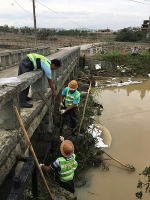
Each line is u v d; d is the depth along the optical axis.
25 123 3.56
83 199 4.98
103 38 51.84
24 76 3.76
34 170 3.34
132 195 5.12
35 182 3.47
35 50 15.17
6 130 3.12
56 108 7.40
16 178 2.52
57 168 4.00
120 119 9.52
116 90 14.75
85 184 5.45
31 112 3.96
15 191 2.50
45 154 5.44
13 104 2.97
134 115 10.03
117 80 17.58
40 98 4.81
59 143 5.70
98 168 6.09
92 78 16.22
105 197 5.05
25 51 12.85
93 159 6.19
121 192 5.22
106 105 11.42
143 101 12.30
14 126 3.11
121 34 45.31
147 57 20.02
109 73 19.25
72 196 4.20
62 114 6.41
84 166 5.99
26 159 3.17
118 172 5.94
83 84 13.48
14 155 3.08
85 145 6.41
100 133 7.93
